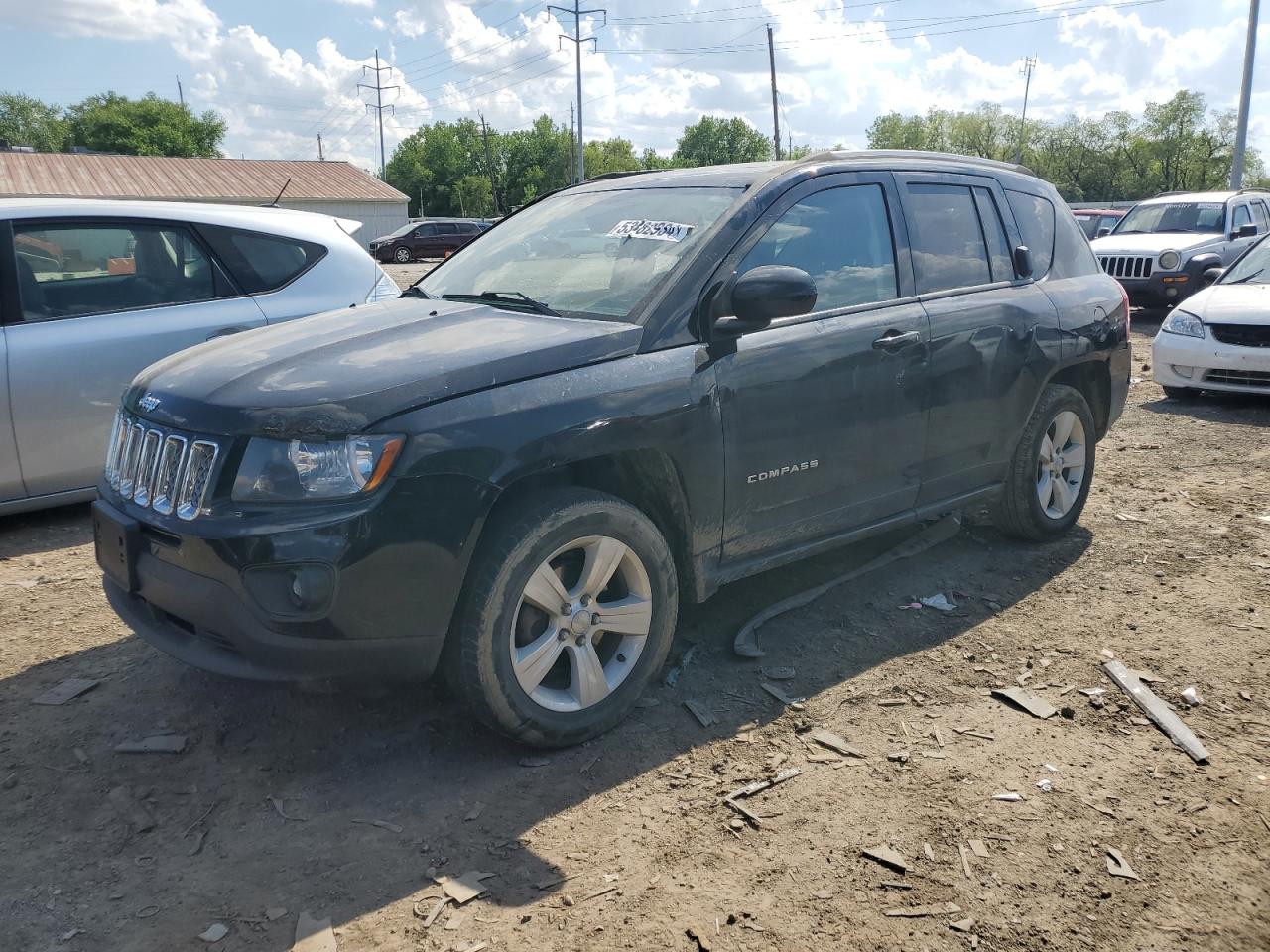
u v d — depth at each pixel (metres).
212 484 2.83
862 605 4.35
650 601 3.34
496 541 2.97
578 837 2.76
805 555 3.91
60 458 5.38
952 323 4.23
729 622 4.17
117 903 2.51
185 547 2.87
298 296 6.06
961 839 2.73
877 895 2.51
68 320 5.38
